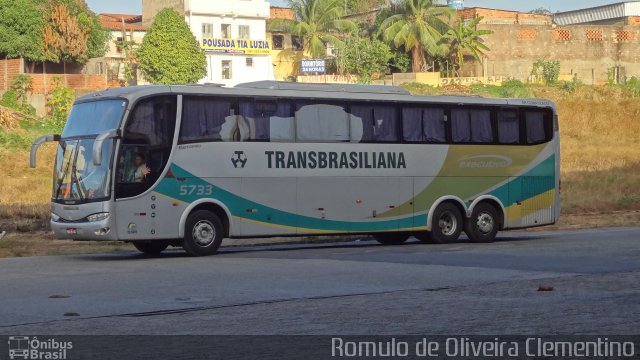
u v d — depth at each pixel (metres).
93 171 20.08
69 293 13.57
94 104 20.66
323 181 22.72
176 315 11.37
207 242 20.91
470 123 25.28
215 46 74.56
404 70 81.56
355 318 11.03
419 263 17.98
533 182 26.33
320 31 82.56
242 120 21.58
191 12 74.12
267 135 21.92
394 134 23.97
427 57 81.88
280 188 22.05
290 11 92.81
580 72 84.50
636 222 32.72
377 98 23.73
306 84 22.84
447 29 80.38
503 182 25.75
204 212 20.92
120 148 19.95
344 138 23.12
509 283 14.43
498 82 78.69
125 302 12.55
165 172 20.39
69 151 20.64
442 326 10.40
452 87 76.12
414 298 12.77
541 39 83.19
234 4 76.06
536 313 11.30
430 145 24.53
